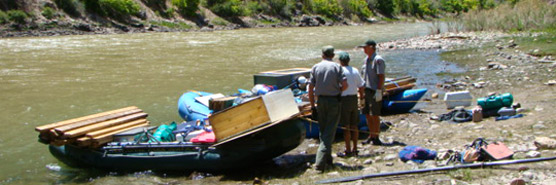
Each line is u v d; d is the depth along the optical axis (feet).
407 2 271.28
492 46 67.51
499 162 16.70
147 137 21.70
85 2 127.24
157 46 85.97
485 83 39.37
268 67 57.93
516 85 37.45
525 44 64.28
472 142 20.59
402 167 18.01
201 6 166.09
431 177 16.40
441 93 37.52
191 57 69.10
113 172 21.47
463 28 93.86
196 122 24.27
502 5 98.17
